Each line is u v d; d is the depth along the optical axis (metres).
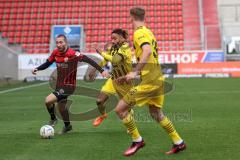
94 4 105.56
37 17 103.25
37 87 62.69
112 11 104.38
